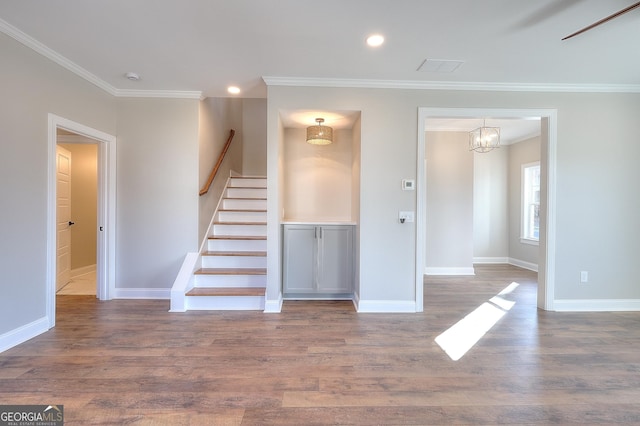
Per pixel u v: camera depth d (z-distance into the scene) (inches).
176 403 69.3
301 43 99.7
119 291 147.3
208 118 163.6
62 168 169.8
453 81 127.5
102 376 79.5
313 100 128.0
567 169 132.3
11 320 95.3
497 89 130.3
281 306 138.2
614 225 133.3
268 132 128.2
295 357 91.0
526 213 233.1
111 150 142.6
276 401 70.6
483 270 221.3
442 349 96.7
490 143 174.1
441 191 211.5
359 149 132.3
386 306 131.2
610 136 132.3
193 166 147.1
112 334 106.0
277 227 130.6
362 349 96.5
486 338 105.0
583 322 119.6
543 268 135.1
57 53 107.4
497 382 78.6
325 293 147.9
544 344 100.3
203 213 155.6
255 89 140.0
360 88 129.0
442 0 78.6
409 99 129.7
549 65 113.7
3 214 92.6
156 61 113.1
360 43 99.4
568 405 69.6
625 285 133.8
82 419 63.7
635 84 130.1
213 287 142.0
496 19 86.4
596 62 111.2
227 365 86.0
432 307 137.8
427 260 210.2
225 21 88.0
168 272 147.7
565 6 80.7
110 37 97.0
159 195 146.6
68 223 175.8
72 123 118.3
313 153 166.2
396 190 130.5
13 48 94.3
